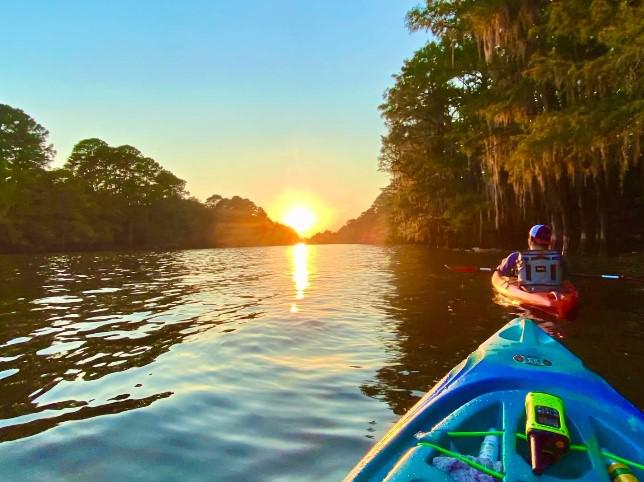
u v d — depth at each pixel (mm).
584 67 14578
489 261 18859
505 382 2861
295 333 6426
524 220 28078
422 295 9609
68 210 54406
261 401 3965
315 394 4105
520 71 19312
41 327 7266
